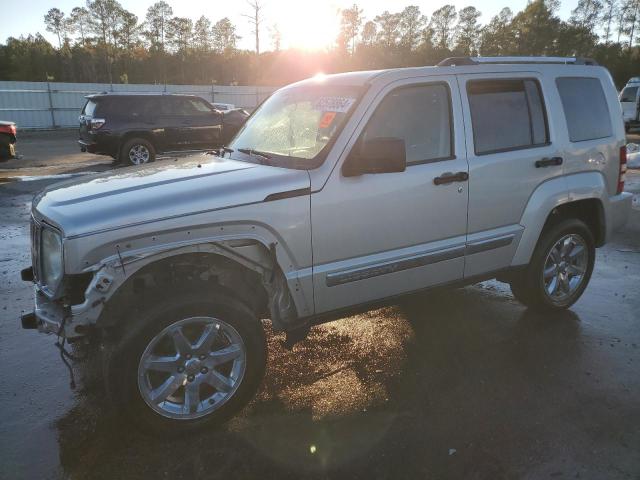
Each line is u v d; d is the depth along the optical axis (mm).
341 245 3363
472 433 3031
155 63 96188
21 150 19656
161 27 104750
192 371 2992
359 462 2803
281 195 3125
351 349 4082
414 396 3414
